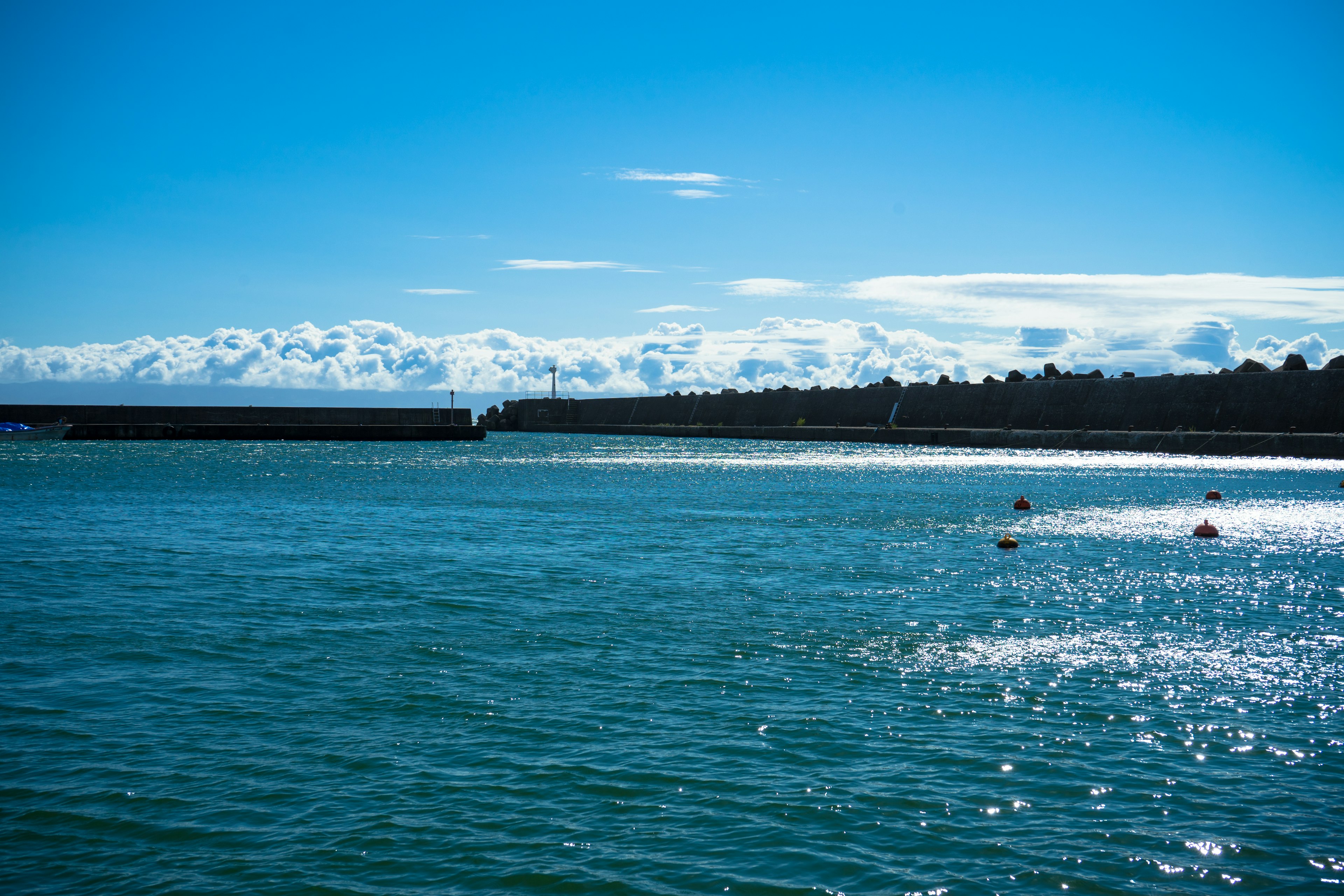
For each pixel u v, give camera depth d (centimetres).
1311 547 3344
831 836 1084
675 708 1505
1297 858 1038
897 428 14862
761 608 2247
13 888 973
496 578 2655
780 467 8856
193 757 1298
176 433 14138
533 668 1725
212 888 978
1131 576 2717
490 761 1289
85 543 3303
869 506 4912
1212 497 5250
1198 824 1112
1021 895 967
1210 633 2008
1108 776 1245
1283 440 9975
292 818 1123
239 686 1614
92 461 8981
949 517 4325
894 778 1237
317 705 1516
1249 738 1380
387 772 1253
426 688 1605
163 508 4600
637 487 6281
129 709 1492
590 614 2178
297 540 3434
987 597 2392
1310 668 1734
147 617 2127
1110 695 1573
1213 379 11550
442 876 1003
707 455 11444
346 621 2108
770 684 1634
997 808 1153
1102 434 11662
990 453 11675
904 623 2091
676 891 975
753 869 1015
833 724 1431
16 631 1981
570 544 3359
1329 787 1212
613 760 1295
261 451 11369
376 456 10625
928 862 1028
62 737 1366
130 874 1002
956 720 1454
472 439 15612
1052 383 13462
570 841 1073
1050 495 5622
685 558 3045
